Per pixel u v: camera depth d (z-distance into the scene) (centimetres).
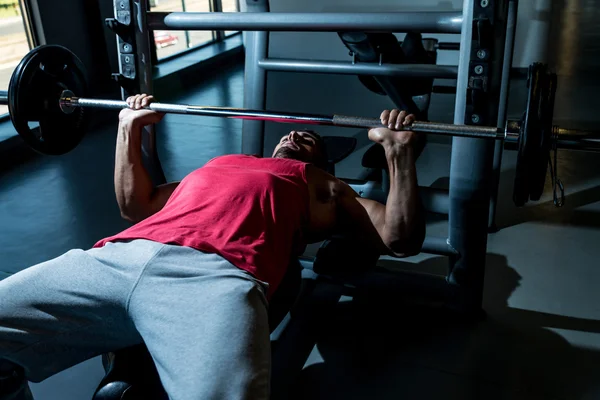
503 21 137
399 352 165
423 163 308
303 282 191
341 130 365
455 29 147
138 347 113
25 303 111
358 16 154
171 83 492
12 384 111
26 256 228
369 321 179
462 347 166
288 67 214
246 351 100
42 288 112
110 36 439
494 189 224
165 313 107
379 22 153
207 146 353
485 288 195
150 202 159
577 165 299
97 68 436
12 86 155
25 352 111
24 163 329
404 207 138
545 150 117
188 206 130
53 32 391
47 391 153
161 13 175
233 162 148
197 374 98
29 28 384
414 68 195
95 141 366
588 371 155
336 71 205
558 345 165
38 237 243
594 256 212
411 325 176
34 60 157
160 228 123
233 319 104
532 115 114
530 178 121
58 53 165
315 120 143
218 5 613
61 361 116
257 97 221
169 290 110
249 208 128
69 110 172
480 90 143
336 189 148
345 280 185
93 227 251
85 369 162
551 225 237
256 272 118
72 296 112
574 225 236
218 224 124
